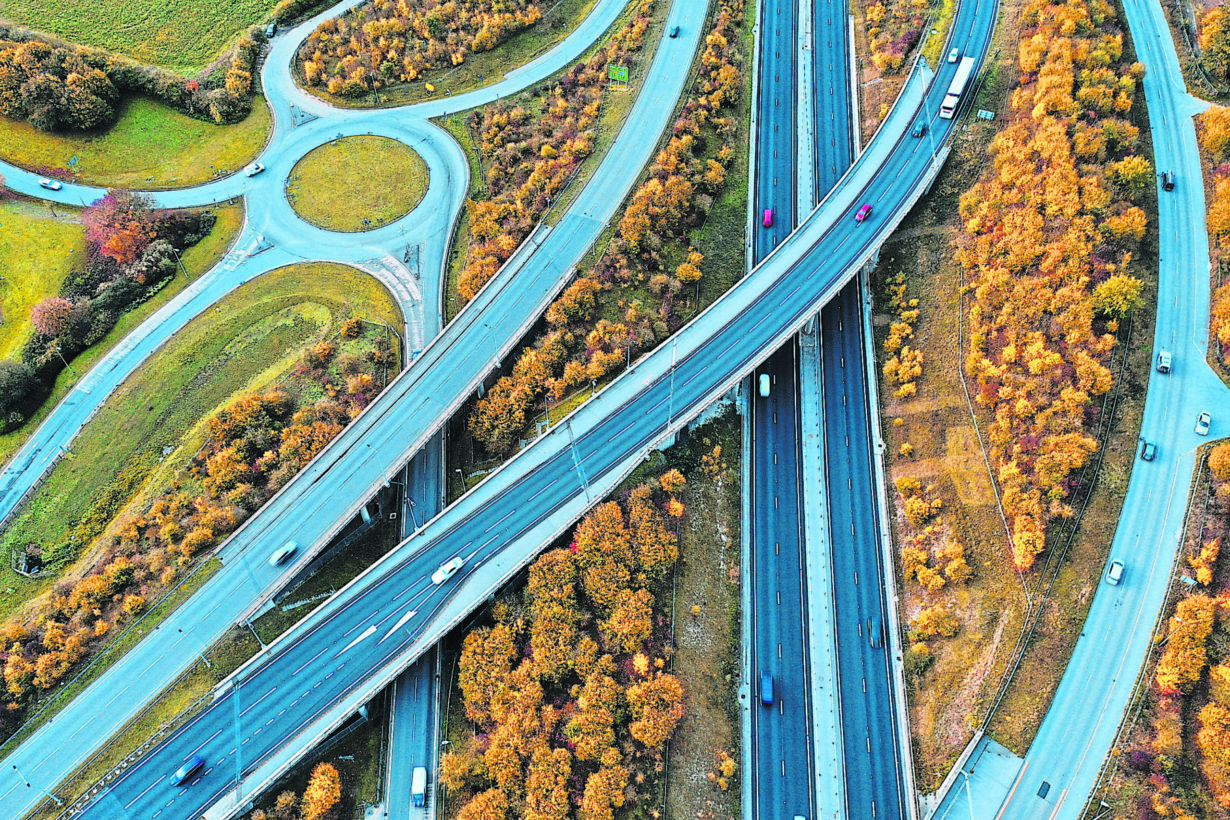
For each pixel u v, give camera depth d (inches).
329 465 5088.6
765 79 7170.3
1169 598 4227.4
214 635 4591.5
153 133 7244.1
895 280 5841.5
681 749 4232.3
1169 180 5462.6
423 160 6993.1
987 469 4840.1
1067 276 5022.1
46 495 5172.2
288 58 7844.5
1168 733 3816.4
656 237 5959.6
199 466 5182.1
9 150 6929.1
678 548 4793.3
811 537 5068.9
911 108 6471.5
